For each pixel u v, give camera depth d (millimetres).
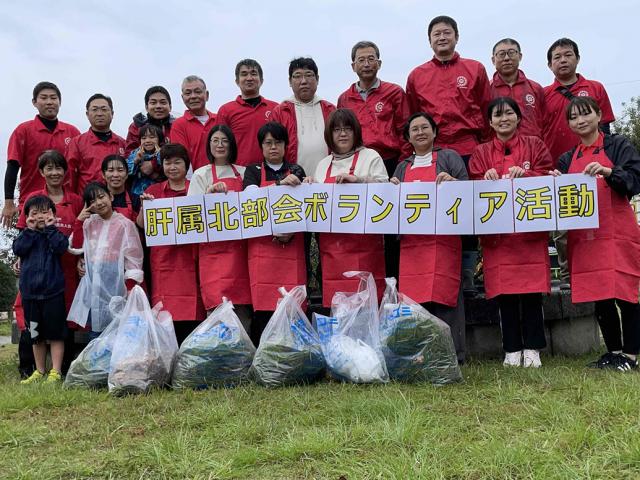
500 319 4824
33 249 4996
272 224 4664
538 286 4438
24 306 4965
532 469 2395
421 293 4484
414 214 4512
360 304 4309
